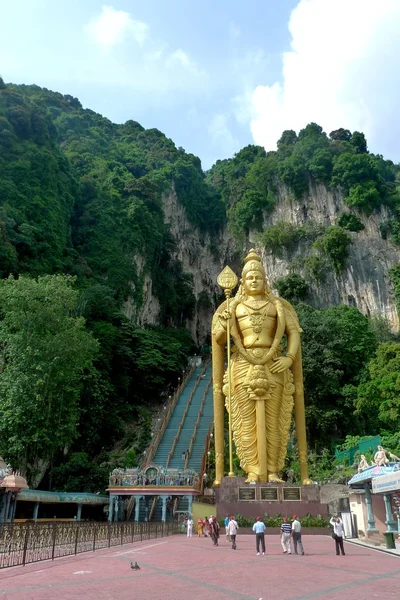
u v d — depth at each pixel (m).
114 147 98.50
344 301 65.88
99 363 46.47
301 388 26.58
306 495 22.83
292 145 87.12
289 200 79.81
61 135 92.75
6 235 47.28
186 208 95.25
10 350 29.69
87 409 39.66
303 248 72.62
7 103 62.88
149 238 72.19
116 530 17.34
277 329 25.78
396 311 63.28
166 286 77.88
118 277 64.06
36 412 28.41
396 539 16.83
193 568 11.13
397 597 7.70
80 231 66.25
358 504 19.88
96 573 10.20
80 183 71.38
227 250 94.62
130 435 44.41
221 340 26.95
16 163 57.97
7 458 28.55
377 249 68.19
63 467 33.22
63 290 31.66
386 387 35.12
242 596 7.76
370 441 33.41
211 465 35.91
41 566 11.27
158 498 30.31
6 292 30.48
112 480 27.62
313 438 39.06
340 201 74.75
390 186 78.81
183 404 49.44
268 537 20.45
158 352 55.31
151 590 8.23
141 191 76.25
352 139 85.44
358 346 44.53
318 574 10.23
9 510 21.11
